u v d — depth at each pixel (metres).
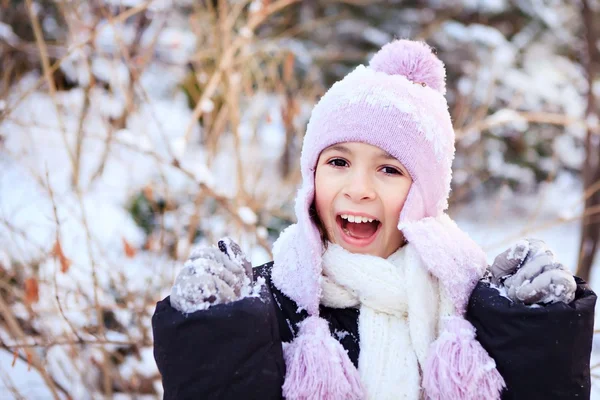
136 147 2.38
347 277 1.31
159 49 3.97
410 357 1.27
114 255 2.91
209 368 1.14
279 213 2.80
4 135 2.70
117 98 3.40
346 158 1.34
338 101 1.34
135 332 2.49
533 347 1.16
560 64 6.38
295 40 5.72
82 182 3.30
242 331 1.13
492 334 1.21
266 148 3.94
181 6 4.25
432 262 1.28
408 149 1.31
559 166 6.54
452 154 1.40
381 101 1.31
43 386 2.44
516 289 1.20
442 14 6.15
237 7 3.01
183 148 2.49
